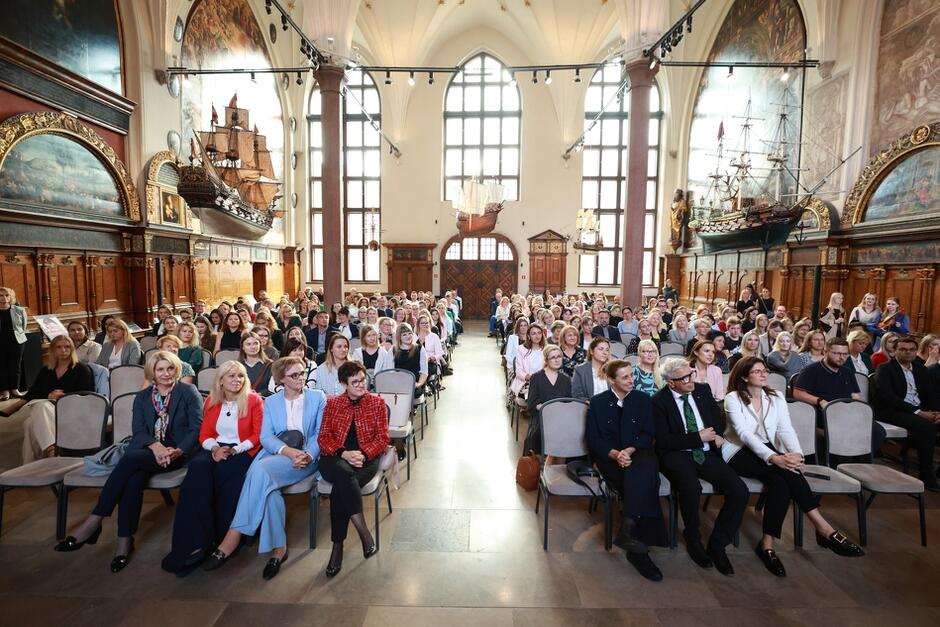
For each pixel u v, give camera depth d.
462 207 17.41
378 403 3.59
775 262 12.87
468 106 20.70
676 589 3.03
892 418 4.72
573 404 3.97
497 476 4.72
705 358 4.55
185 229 12.20
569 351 5.64
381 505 4.11
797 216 10.95
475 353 12.08
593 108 20.47
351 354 5.88
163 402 3.62
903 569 3.25
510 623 2.73
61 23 8.68
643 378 4.36
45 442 4.25
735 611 2.84
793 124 12.23
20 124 7.83
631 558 3.27
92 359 5.70
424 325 7.23
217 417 3.53
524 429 6.14
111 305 10.23
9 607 2.81
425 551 3.43
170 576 3.12
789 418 3.62
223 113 14.06
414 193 20.66
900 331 7.19
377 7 18.02
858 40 10.20
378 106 20.64
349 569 3.21
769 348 6.68
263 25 16.38
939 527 3.79
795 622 2.75
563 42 18.84
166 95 11.52
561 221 20.56
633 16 10.63
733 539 3.49
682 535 3.68
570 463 3.71
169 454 3.38
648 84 10.73
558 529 3.74
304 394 3.65
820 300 11.02
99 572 3.14
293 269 19.38
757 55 13.84
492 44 20.25
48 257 8.60
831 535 3.42
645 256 20.69
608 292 20.86
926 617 2.79
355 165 20.91
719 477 3.36
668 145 19.28
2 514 3.54
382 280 21.17
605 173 20.64
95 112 9.55
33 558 3.29
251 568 3.21
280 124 18.14
